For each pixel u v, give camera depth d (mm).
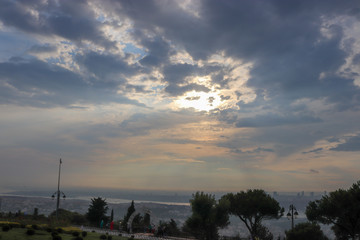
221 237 49531
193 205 48125
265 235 47875
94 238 31562
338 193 38875
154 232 48875
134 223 52750
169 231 51438
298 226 45125
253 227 48156
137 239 36094
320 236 42312
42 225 36562
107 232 42719
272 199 47281
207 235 48219
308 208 43125
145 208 53375
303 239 41312
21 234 27531
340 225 40469
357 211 36812
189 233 50531
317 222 42938
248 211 47094
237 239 48312
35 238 26281
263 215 47531
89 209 57500
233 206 48750
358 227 38750
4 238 24641
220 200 48406
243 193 49812
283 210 47344
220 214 47125
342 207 37562
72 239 28156
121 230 51312
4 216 44219
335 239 45812
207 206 47156
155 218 55188
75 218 59312
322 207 39906
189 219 48469
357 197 36969
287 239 43250
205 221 47344
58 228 34531
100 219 56938
